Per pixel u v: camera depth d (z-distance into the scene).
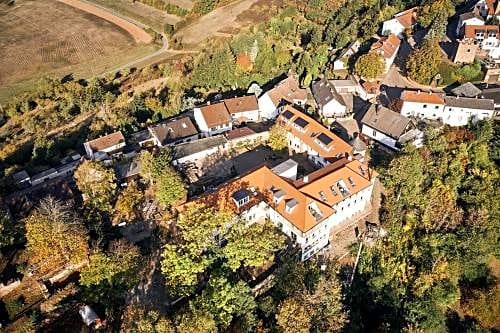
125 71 161.25
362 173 91.50
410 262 86.69
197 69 143.88
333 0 171.25
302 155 105.44
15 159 123.88
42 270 74.44
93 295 71.69
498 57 123.31
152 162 94.06
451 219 90.56
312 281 74.81
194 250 73.50
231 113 119.75
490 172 95.69
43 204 79.56
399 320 81.94
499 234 91.44
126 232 86.94
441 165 95.56
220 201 82.31
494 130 102.25
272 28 166.25
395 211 90.19
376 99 119.12
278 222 84.62
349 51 135.50
